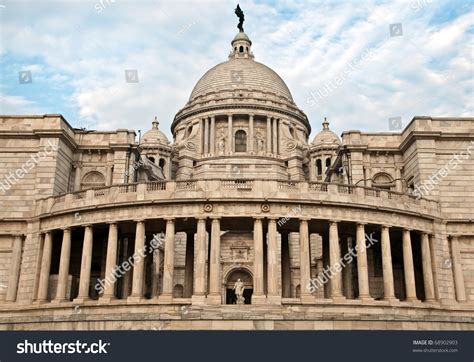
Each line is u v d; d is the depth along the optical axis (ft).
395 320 120.06
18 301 189.47
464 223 201.05
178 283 262.26
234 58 409.69
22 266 193.98
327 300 166.81
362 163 229.45
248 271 261.44
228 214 172.45
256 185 175.11
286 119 362.74
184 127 371.56
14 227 198.90
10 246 199.00
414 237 206.28
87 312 167.73
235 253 263.29
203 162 340.39
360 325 118.21
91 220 182.29
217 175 318.65
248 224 183.01
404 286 206.49
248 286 262.67
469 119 219.82
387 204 184.55
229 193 172.96
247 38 433.48
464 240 201.46
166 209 174.60
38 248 192.95
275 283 166.91
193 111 362.94
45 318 127.24
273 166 323.78
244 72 379.35
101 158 233.14
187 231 192.54
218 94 368.48
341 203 177.58
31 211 201.36
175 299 164.55
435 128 218.38
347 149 230.89
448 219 201.05
